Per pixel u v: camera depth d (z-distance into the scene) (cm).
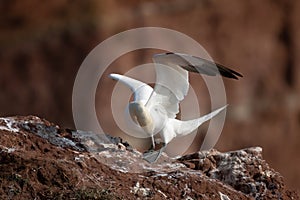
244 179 1114
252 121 2144
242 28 2148
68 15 2061
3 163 1038
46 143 1102
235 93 2133
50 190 1010
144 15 2052
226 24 2128
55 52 2067
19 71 2081
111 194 1012
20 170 1026
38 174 1023
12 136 1093
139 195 1034
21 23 2081
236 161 1135
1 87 2084
